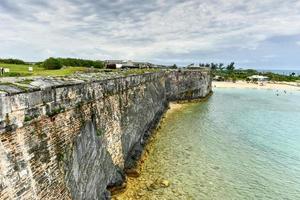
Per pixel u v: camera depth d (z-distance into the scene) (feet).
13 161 26.16
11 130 26.14
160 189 63.10
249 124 136.36
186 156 86.43
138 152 81.00
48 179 32.22
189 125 129.70
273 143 104.94
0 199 23.95
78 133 41.96
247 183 69.51
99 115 52.75
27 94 28.89
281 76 508.53
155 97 136.15
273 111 177.58
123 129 71.00
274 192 65.67
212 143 101.60
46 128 32.86
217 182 68.85
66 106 38.37
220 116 154.81
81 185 41.75
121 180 60.80
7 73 64.75
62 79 42.55
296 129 128.16
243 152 92.94
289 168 80.64
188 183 67.26
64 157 36.83
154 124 121.08
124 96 75.10
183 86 211.61
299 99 250.16
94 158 48.11
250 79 457.27
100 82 54.34
